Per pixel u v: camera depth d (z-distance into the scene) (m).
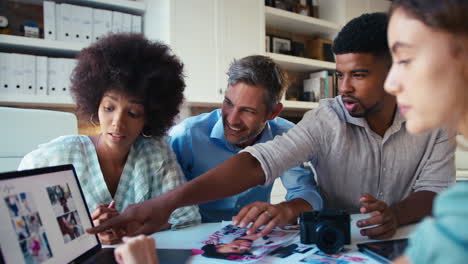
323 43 3.79
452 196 0.32
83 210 0.80
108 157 1.11
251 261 0.70
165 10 2.76
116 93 1.00
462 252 0.30
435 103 0.40
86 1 2.55
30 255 0.59
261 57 1.37
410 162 1.19
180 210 1.07
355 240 0.86
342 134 1.19
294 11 3.67
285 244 0.83
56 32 2.44
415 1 0.39
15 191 0.61
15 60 2.30
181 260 0.71
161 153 1.17
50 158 1.04
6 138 1.36
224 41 2.98
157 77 1.06
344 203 1.29
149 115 1.13
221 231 0.96
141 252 0.51
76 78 1.12
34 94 2.36
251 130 1.34
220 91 2.95
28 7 2.64
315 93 3.67
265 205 0.95
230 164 0.99
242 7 3.10
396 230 0.94
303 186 1.30
